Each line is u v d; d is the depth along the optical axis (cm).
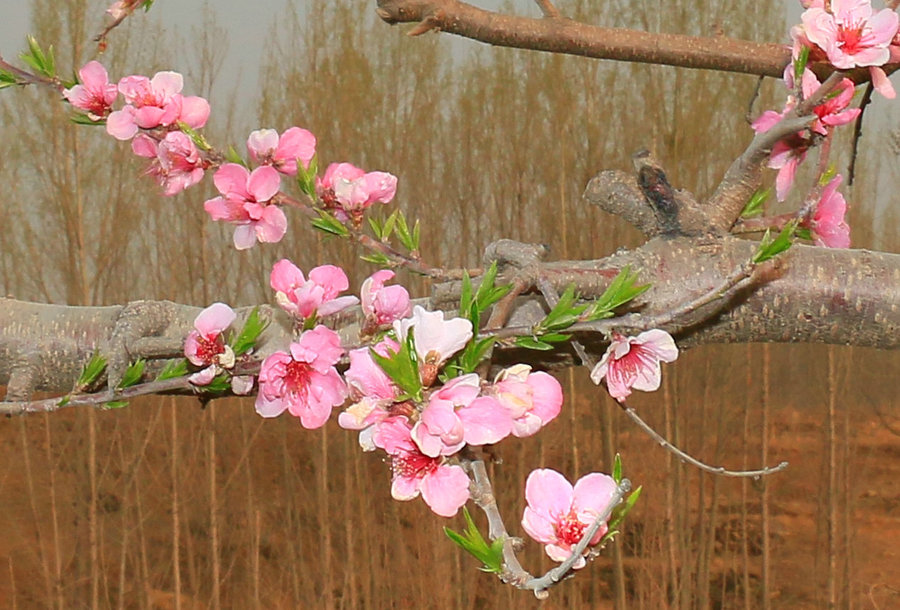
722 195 150
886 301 152
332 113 1326
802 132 146
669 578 1359
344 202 152
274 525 1408
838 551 1416
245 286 1210
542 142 1355
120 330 155
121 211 1212
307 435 1401
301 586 1374
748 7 1134
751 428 1584
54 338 181
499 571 94
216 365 146
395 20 142
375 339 128
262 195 155
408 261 147
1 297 188
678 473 1338
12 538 1366
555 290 131
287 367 134
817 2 143
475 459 100
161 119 165
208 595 1360
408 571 1284
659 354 120
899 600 1341
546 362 153
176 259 1220
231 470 1430
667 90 1294
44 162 1172
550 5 144
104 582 1258
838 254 158
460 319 102
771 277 150
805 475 1592
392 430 101
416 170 1350
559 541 98
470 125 1371
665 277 148
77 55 945
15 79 167
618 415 1364
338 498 1423
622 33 149
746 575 1316
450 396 100
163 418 1360
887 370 1703
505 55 1370
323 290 142
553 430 1342
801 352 1633
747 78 1281
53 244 1195
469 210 1359
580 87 1327
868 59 134
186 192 1223
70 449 1370
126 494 1267
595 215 1326
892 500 1594
